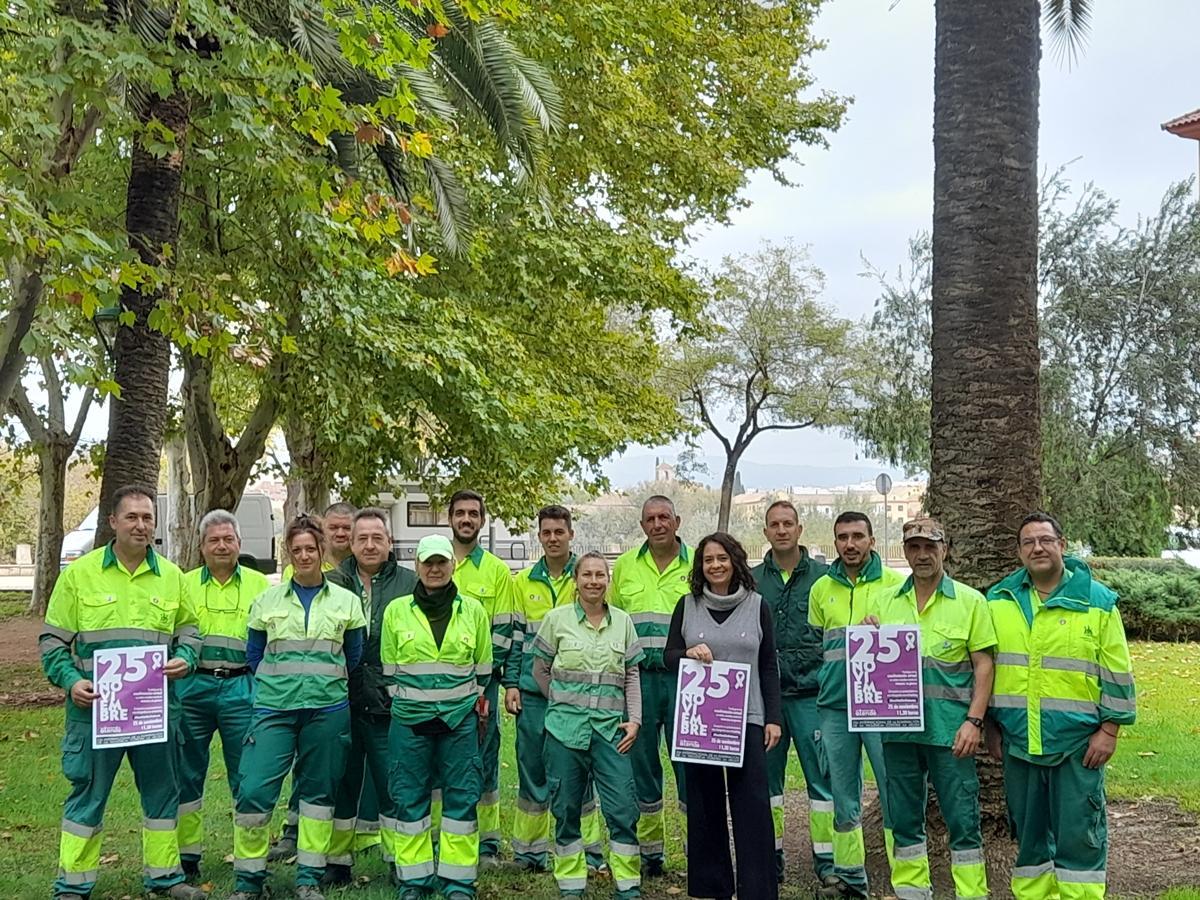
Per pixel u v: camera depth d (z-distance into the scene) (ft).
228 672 22.24
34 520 217.36
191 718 22.04
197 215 50.96
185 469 93.56
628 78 61.41
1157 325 80.64
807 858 23.43
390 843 22.29
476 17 31.37
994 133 23.02
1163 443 79.61
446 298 55.93
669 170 67.67
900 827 18.95
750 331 129.29
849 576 20.65
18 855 24.03
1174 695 46.29
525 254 58.08
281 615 20.62
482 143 55.62
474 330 55.72
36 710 45.42
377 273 48.67
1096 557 82.79
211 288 33.27
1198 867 21.98
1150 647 64.49
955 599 18.56
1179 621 67.10
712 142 69.15
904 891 18.90
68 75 28.48
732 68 71.15
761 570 22.40
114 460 36.32
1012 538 22.38
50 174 37.47
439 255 54.90
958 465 22.79
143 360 36.52
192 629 21.17
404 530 110.83
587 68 57.26
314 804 20.35
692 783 19.10
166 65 29.96
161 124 31.73
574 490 87.61
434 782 21.44
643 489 214.28
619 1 58.23
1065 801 17.54
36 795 30.19
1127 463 80.53
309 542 20.75
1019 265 22.91
